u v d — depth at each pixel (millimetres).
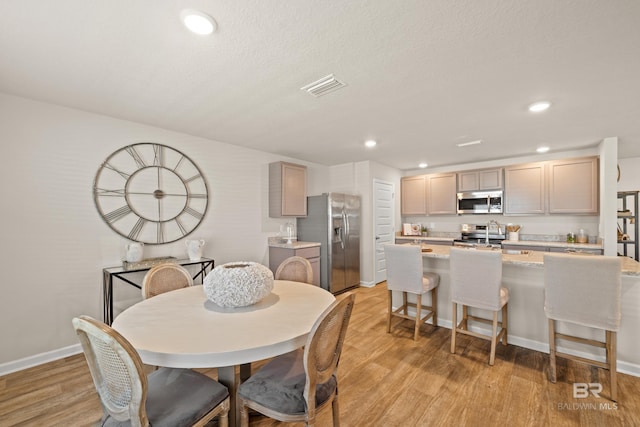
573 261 1942
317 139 3596
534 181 4320
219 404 1292
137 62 1796
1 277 2246
